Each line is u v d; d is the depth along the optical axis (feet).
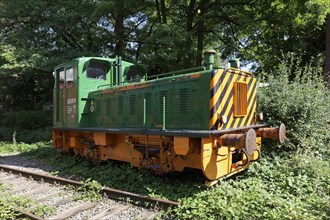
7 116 57.77
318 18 35.86
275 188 16.26
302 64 42.27
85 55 45.44
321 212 12.37
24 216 13.87
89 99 25.25
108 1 41.52
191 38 39.75
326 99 22.15
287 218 11.83
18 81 55.47
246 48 46.98
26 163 28.71
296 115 21.93
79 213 14.26
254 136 14.78
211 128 15.53
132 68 27.76
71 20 45.24
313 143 20.63
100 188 17.16
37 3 46.50
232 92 16.96
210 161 15.11
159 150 18.22
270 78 24.22
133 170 20.52
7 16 49.24
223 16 43.73
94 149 24.45
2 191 18.42
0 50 46.03
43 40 49.24
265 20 42.22
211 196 14.55
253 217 12.38
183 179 18.43
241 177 18.35
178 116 17.44
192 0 44.21
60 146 29.32
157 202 14.66
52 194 17.26
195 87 16.49
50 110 54.44
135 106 20.62
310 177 17.15
